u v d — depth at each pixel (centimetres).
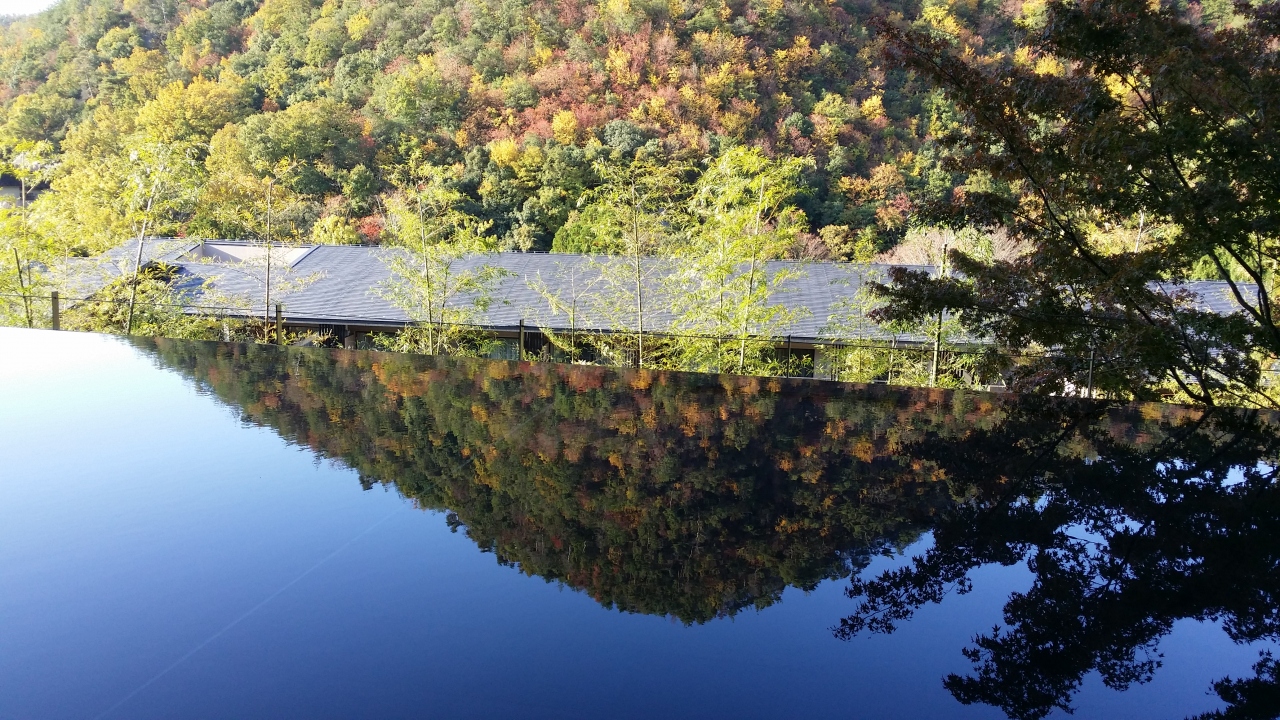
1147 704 50
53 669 49
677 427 133
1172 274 385
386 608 59
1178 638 59
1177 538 83
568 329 1011
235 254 1423
